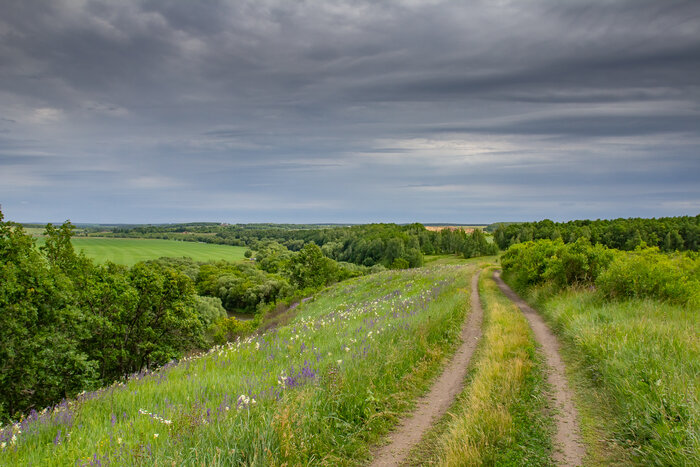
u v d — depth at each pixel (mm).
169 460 4266
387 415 6473
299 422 5340
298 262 75500
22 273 17594
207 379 7758
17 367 15828
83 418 6039
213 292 97312
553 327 14086
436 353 9969
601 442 5430
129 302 23547
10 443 5047
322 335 11867
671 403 5598
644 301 13844
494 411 6203
